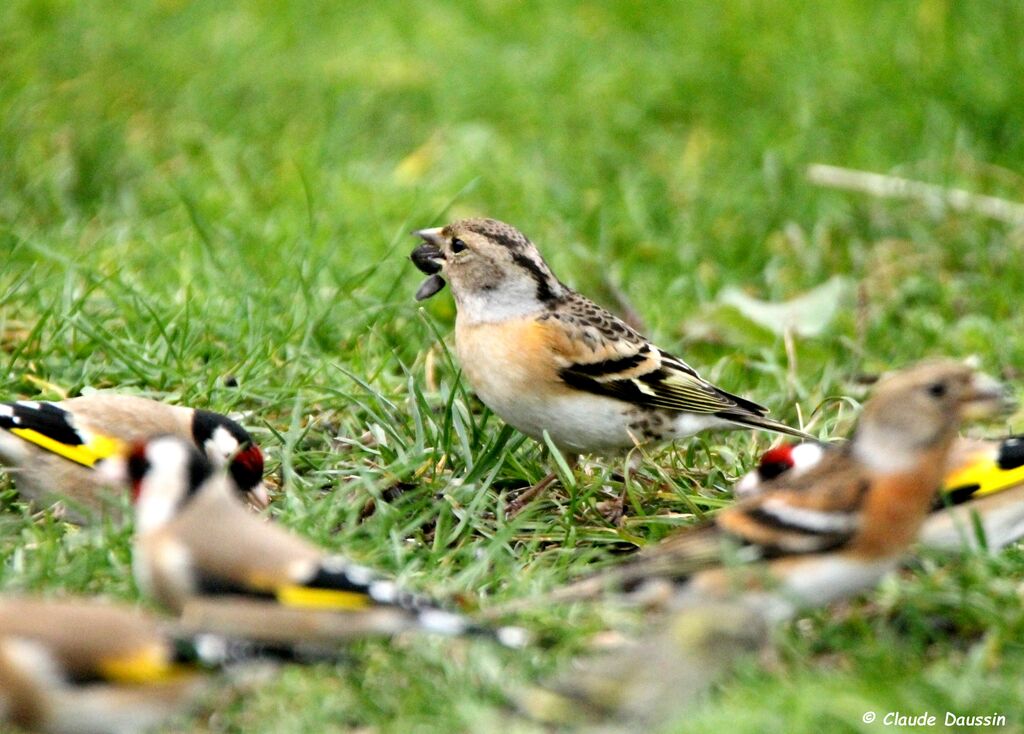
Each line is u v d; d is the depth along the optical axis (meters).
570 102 19.97
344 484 10.88
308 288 13.52
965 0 20.16
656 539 10.43
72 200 17.06
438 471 11.35
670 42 21.17
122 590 8.97
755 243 16.67
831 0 21.14
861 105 19.22
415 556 9.91
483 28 21.83
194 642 7.21
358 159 18.50
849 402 12.86
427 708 7.94
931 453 8.23
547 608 8.92
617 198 17.38
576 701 7.27
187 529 8.01
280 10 21.94
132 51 20.00
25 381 12.30
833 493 8.27
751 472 10.67
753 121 19.36
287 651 7.41
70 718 7.16
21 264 14.74
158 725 7.42
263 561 7.86
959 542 9.57
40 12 20.53
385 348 13.54
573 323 11.34
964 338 14.51
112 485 10.41
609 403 11.27
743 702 7.76
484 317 11.50
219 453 10.70
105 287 13.58
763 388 13.80
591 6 22.28
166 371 12.35
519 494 11.41
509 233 11.62
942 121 18.56
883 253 16.38
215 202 16.58
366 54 21.00
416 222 16.33
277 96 19.73
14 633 7.11
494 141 18.97
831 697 7.73
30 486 10.62
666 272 16.11
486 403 11.60
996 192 17.45
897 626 8.92
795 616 8.77
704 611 7.54
